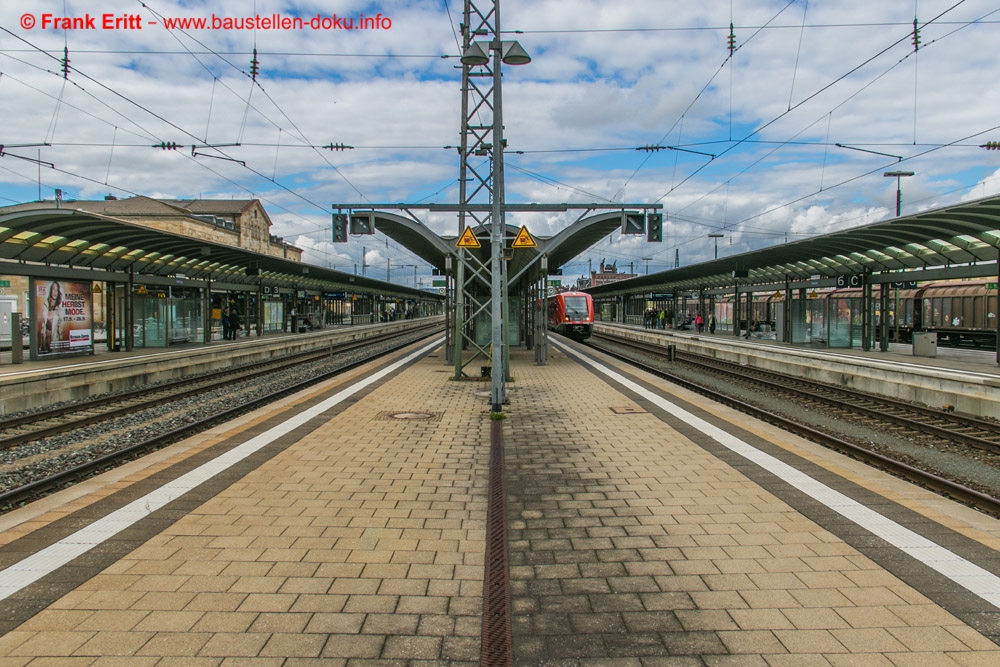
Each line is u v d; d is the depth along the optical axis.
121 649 3.17
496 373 10.71
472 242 12.12
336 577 4.05
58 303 18.12
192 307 25.48
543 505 5.63
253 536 4.77
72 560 4.29
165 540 4.68
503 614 3.57
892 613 3.55
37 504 5.68
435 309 120.88
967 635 3.30
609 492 6.01
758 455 7.51
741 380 17.66
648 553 4.48
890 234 17.81
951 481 6.72
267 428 9.23
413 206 14.36
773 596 3.78
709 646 3.23
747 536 4.79
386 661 3.09
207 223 50.62
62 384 13.15
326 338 32.38
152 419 11.02
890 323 33.00
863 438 9.61
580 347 29.11
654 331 37.94
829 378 16.94
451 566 4.24
